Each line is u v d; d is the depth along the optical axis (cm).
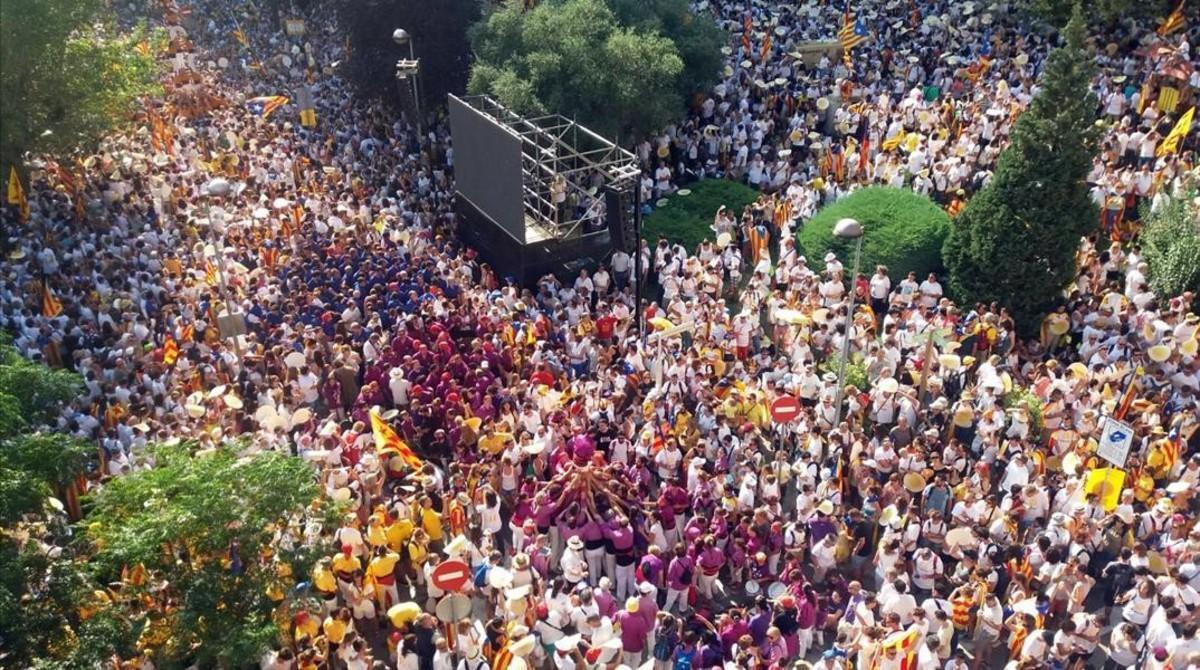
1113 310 2866
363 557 2130
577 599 1920
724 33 4419
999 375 2575
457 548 1986
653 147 4153
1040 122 2850
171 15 5712
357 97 4659
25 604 1673
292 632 1878
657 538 2191
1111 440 2212
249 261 3288
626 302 3155
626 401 2603
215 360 2744
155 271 3266
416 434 2525
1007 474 2309
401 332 2747
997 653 2066
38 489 1733
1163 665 1817
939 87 4409
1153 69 4116
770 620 1916
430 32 4319
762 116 4294
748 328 2870
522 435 2450
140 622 1691
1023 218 2917
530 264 3356
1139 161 3653
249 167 3969
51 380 1995
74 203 3688
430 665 1928
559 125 3753
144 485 1784
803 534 2166
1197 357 2684
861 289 3077
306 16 5738
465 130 3497
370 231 3494
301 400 2691
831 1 5216
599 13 3906
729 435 2377
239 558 1731
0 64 3394
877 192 3503
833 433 2334
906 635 1780
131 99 4003
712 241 3641
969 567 2039
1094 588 2191
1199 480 2314
